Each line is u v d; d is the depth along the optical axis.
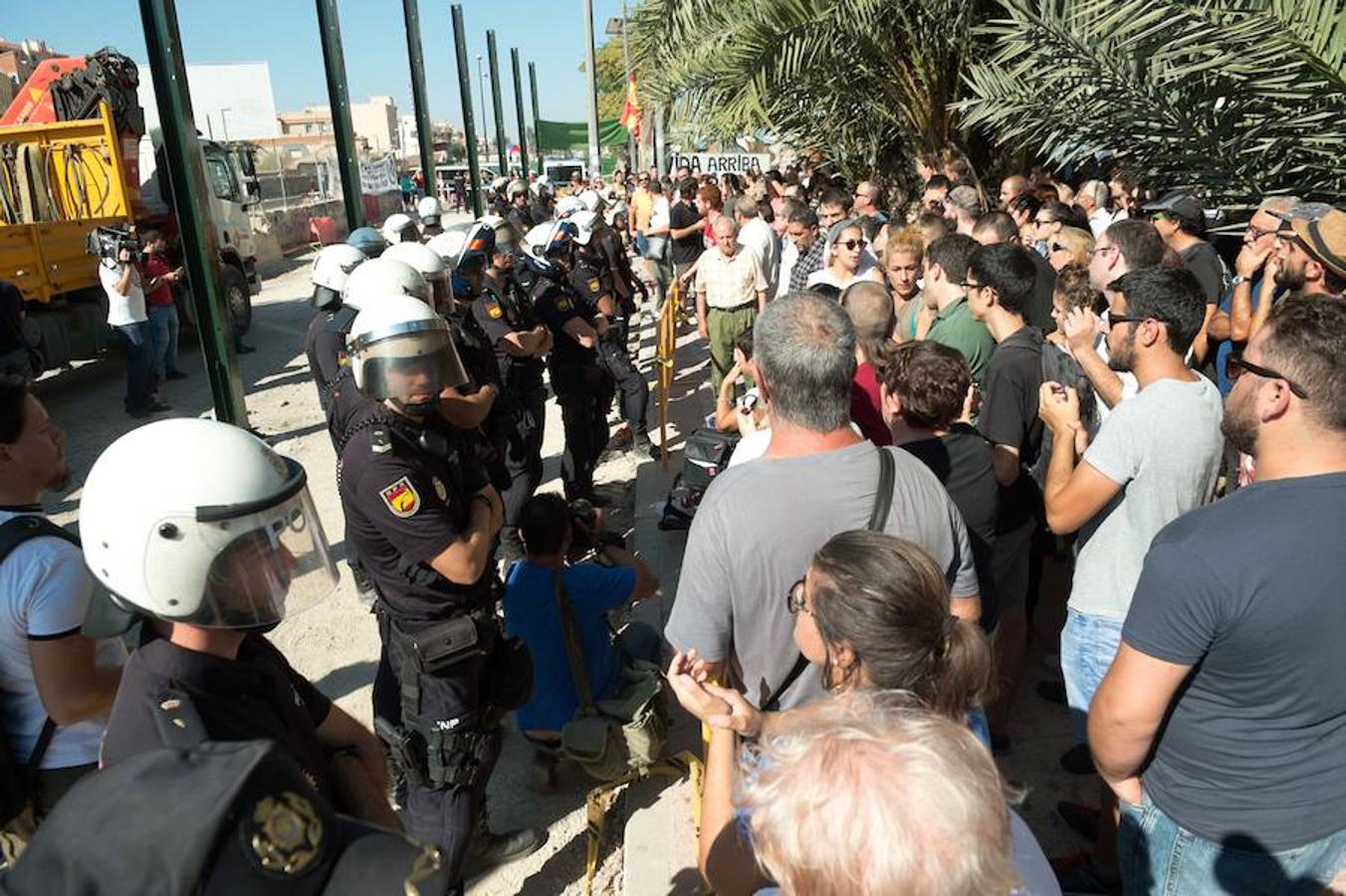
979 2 7.31
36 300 9.30
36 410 2.18
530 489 5.09
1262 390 1.67
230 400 6.40
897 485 1.95
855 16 7.05
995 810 1.02
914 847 0.96
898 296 4.85
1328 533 1.59
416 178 36.53
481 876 3.15
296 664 4.56
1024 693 3.82
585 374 5.59
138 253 9.02
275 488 1.57
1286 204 3.82
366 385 2.49
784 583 1.91
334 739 1.82
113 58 10.52
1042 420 3.13
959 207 5.80
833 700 1.25
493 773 3.69
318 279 4.63
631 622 4.32
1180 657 1.67
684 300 11.42
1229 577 1.61
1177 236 4.64
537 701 3.38
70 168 10.51
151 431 1.55
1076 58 5.02
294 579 1.62
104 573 1.50
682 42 7.76
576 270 6.56
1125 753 1.78
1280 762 1.69
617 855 3.21
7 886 0.88
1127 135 5.11
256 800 0.93
